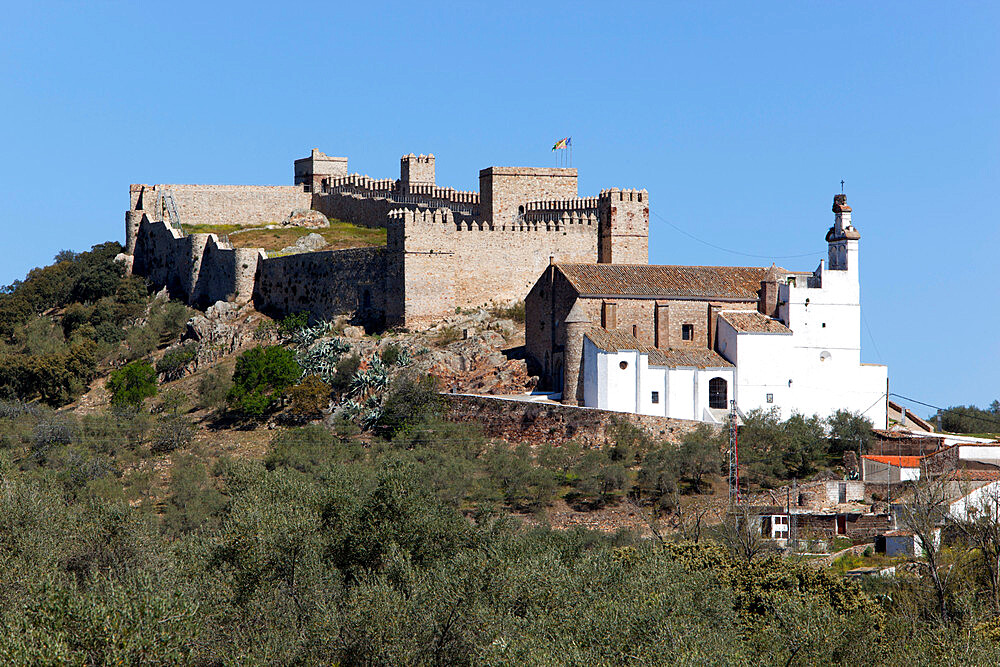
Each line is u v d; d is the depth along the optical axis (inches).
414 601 3014.3
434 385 6279.5
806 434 5713.6
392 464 4566.9
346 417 6210.6
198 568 3496.6
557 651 2669.8
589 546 4264.3
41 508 3769.7
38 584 2999.5
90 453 5925.2
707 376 6176.2
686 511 5034.5
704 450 5319.9
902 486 5123.0
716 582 3528.5
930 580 3816.4
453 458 5418.3
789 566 3786.9
